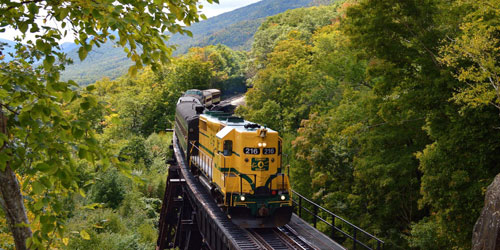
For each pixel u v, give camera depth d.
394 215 25.28
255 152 17.33
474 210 16.36
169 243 28.08
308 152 30.64
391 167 22.50
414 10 20.44
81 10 4.65
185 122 27.55
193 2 5.39
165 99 71.69
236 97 89.69
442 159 18.00
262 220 17.02
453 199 17.19
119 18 4.56
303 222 18.70
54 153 4.28
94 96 4.65
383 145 24.59
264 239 16.09
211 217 18.19
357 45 22.83
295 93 47.94
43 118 4.28
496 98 16.22
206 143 22.11
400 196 24.39
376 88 22.50
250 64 88.75
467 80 17.39
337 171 29.12
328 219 27.41
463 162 17.39
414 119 23.16
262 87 51.69
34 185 4.15
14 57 5.33
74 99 4.54
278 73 51.66
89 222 25.11
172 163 29.31
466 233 16.86
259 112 47.19
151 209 34.91
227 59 110.88
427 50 19.77
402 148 24.39
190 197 23.84
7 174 4.27
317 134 30.47
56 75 4.58
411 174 23.80
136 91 79.12
